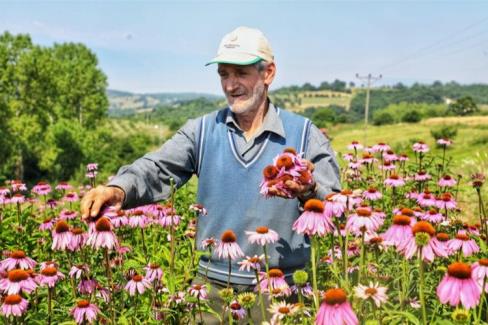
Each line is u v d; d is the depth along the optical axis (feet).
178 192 18.93
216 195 9.89
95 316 9.05
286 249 9.53
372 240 9.44
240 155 9.75
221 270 9.82
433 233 6.88
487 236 13.38
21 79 155.74
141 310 10.23
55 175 167.53
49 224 16.05
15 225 16.93
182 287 10.21
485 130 221.46
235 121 9.93
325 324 5.84
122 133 460.14
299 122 9.91
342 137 278.26
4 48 152.87
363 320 7.05
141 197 9.55
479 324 7.38
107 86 207.92
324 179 9.45
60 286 11.19
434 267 10.44
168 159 10.02
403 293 8.05
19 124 151.64
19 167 153.69
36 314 9.59
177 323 10.02
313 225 7.48
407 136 248.73
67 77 193.67
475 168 24.38
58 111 187.11
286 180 7.90
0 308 9.12
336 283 8.59
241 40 9.49
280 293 8.61
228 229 9.74
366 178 19.21
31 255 14.85
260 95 9.70
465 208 20.10
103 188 8.69
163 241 14.99
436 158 20.42
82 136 180.04
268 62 9.67
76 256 12.75
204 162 10.06
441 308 8.88
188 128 10.34
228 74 9.61
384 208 16.51
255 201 9.59
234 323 9.49
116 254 12.50
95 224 8.42
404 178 18.13
